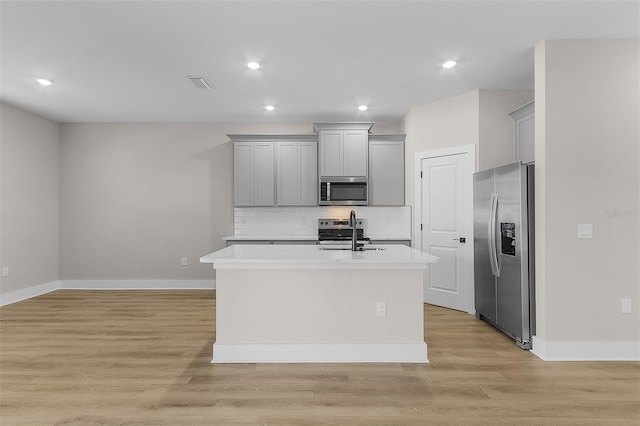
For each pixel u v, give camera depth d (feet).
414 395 8.05
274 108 16.87
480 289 13.46
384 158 18.13
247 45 10.53
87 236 19.36
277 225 19.34
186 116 18.21
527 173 10.75
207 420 7.11
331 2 8.44
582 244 10.07
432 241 16.16
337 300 9.93
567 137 10.09
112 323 13.28
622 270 10.04
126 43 10.41
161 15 8.96
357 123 17.69
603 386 8.46
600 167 10.07
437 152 15.83
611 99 10.09
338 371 9.27
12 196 16.44
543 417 7.22
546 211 10.11
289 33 9.86
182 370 9.33
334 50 10.87
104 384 8.57
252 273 9.93
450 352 10.53
